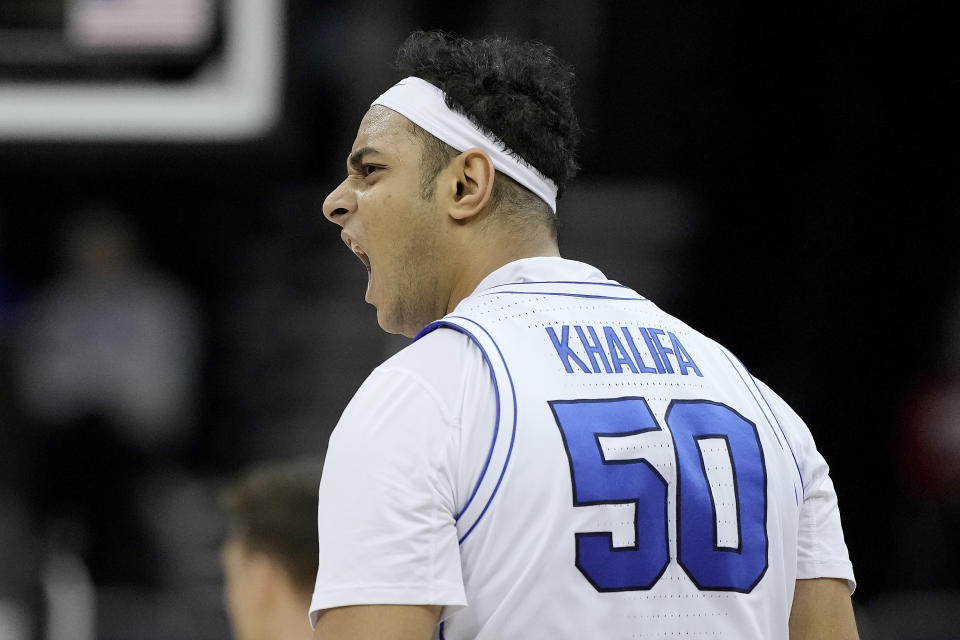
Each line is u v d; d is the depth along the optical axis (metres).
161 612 16.16
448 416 4.92
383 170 5.62
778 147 26.92
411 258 5.61
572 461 4.96
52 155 13.70
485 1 27.09
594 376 5.18
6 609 14.68
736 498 5.28
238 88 13.64
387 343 25.78
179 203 29.70
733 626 5.17
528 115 5.58
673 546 5.09
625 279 26.25
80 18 13.60
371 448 4.91
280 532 7.05
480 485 4.88
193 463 25.95
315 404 25.56
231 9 13.60
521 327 5.23
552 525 4.88
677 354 5.52
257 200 29.20
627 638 4.95
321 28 26.81
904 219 25.86
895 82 25.83
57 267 30.44
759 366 26.39
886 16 25.61
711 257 27.27
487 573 4.88
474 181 5.52
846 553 5.85
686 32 27.78
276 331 26.75
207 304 29.06
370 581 4.76
